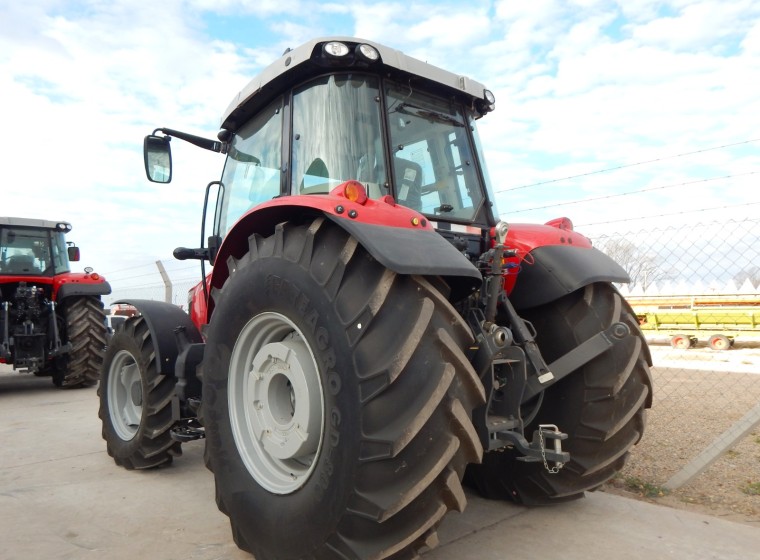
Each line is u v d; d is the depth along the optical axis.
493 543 2.56
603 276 2.72
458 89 2.97
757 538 2.62
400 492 1.81
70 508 3.10
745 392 6.26
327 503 1.96
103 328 7.98
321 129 2.68
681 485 3.33
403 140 2.76
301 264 2.16
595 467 2.72
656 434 4.49
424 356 1.89
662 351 11.59
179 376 3.21
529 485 2.90
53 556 2.48
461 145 3.05
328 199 2.11
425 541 1.92
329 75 2.69
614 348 2.69
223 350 2.54
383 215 2.08
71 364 7.75
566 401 2.77
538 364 2.47
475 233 2.93
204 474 3.75
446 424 1.89
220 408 2.53
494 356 2.26
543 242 2.85
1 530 2.79
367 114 2.66
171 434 3.50
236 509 2.39
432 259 1.97
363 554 1.86
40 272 8.06
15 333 7.65
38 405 6.71
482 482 3.08
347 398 1.91
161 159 3.60
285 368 2.26
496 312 2.52
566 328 2.76
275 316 2.29
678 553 2.46
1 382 8.94
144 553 2.51
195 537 2.69
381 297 1.92
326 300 2.02
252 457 2.40
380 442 1.82
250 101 3.10
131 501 3.21
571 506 3.02
